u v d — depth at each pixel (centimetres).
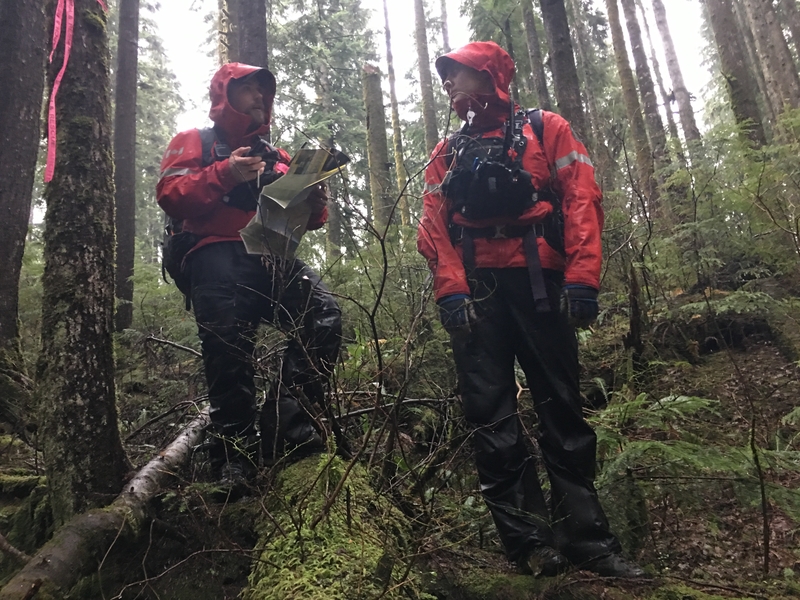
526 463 218
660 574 209
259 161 235
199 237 252
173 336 547
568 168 221
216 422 246
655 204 661
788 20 1325
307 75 1427
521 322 220
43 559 167
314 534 180
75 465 207
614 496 229
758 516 250
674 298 528
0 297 482
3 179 506
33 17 546
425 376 321
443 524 203
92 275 220
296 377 251
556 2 588
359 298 370
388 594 157
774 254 516
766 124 1341
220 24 949
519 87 994
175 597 198
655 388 395
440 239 229
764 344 445
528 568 202
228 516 217
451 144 236
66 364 211
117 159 843
